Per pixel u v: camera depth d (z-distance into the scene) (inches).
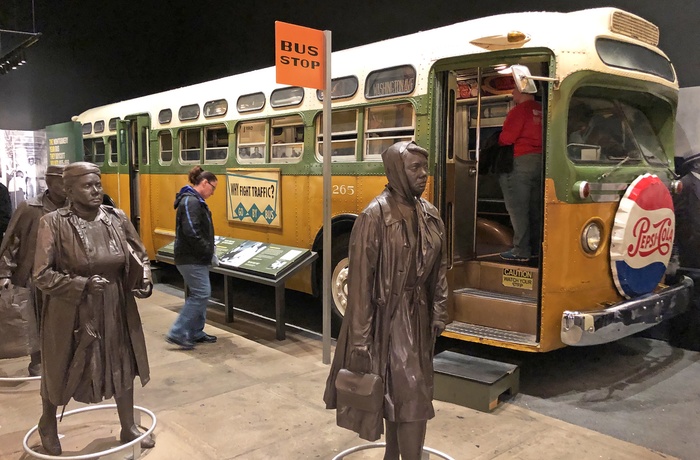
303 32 200.2
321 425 163.0
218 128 319.9
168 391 188.2
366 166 232.7
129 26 553.6
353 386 109.5
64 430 161.2
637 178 198.2
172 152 355.6
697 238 242.5
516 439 154.7
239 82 301.7
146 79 572.7
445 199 208.8
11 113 511.8
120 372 140.6
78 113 541.3
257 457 145.2
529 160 207.8
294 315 301.0
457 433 157.9
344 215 239.5
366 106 232.1
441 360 194.1
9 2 405.4
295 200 268.1
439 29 213.3
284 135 275.9
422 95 207.9
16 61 417.1
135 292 142.4
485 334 195.0
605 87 194.7
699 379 210.2
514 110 210.2
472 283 219.8
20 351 197.6
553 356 235.6
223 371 207.5
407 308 112.8
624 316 186.2
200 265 233.6
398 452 125.0
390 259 110.3
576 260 184.9
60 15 517.0
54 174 181.6
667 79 221.8
